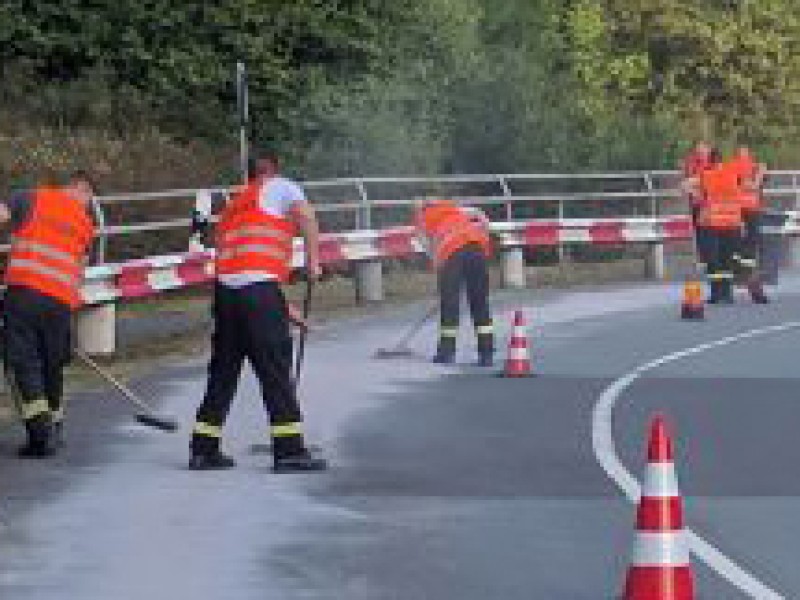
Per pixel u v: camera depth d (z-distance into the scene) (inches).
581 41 3764.8
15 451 1116.5
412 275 2596.0
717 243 2267.5
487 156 3063.5
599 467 1059.9
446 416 1272.1
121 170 2271.2
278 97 2770.7
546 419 1258.6
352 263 2294.5
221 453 1069.8
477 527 883.4
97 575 777.6
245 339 1039.0
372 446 1138.0
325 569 789.2
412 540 852.6
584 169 3102.9
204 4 2760.8
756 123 4060.0
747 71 4050.2
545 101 3243.1
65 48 2706.7
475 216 1604.3
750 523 895.1
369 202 2284.7
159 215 2293.3
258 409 1295.5
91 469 1050.7
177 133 2667.3
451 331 1610.5
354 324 1963.6
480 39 3449.8
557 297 2327.8
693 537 859.4
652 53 3986.2
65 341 1110.4
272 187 1037.8
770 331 1910.7
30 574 779.4
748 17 4030.5
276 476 1027.9
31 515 911.7
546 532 871.1
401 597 736.3
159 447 1130.0
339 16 2847.0
